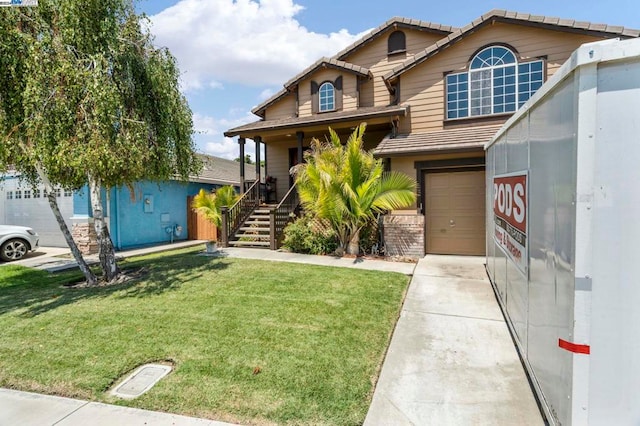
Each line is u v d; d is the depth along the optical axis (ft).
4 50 15.84
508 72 28.84
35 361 10.75
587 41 26.89
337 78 40.34
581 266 5.91
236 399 8.64
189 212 48.85
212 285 19.03
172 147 21.02
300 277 20.38
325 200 26.00
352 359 10.61
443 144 25.98
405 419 7.97
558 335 6.86
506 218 13.19
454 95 30.53
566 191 6.48
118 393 9.05
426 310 14.89
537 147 8.64
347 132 38.75
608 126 5.71
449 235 28.12
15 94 16.33
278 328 12.94
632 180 5.65
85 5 17.01
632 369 5.75
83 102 16.12
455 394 8.91
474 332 12.65
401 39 39.73
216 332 12.66
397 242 27.81
